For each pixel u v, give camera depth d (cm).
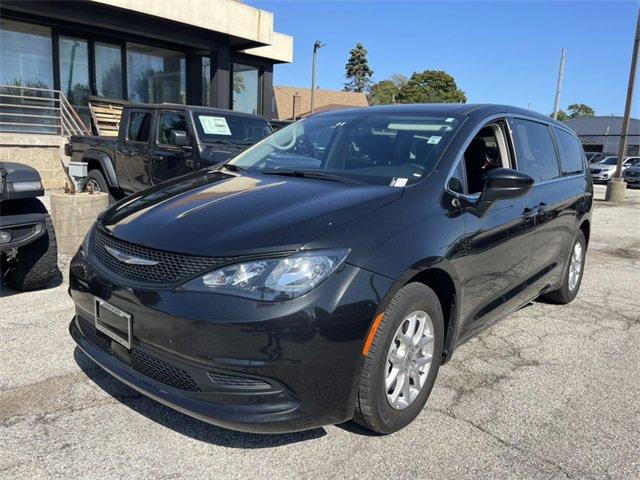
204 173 392
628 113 1652
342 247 256
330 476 256
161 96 1723
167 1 1441
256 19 1655
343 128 400
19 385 328
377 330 263
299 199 297
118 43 1595
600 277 682
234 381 245
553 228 450
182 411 252
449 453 278
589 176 564
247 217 277
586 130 5438
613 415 324
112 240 293
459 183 338
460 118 371
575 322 494
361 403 267
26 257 474
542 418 317
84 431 283
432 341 306
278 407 245
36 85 1450
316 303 243
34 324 423
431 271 296
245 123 833
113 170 862
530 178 332
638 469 272
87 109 1558
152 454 267
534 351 420
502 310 390
